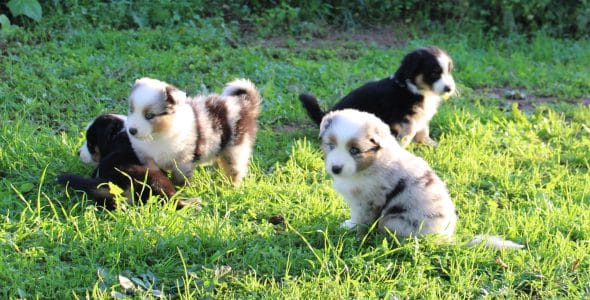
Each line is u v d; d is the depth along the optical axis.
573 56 4.63
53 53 3.94
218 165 3.12
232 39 4.38
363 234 2.79
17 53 3.90
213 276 2.65
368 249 2.74
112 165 2.94
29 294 2.56
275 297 2.58
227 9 4.68
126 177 2.90
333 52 4.35
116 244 2.71
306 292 2.61
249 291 2.61
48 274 2.60
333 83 3.93
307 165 3.26
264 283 2.64
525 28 5.00
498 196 3.13
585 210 3.02
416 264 2.71
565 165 3.39
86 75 3.75
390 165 2.73
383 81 3.50
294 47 4.41
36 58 3.85
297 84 3.90
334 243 2.79
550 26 5.00
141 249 2.70
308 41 4.54
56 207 2.89
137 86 2.95
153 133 2.94
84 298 2.56
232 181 3.10
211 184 3.08
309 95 3.52
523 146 3.48
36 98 3.50
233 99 3.14
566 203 3.08
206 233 2.77
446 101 3.88
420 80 3.42
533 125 3.67
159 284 2.62
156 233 2.74
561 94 4.09
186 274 2.61
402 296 2.62
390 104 3.44
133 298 2.57
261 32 4.52
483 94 4.03
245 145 3.12
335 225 2.85
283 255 2.75
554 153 3.45
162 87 2.95
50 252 2.70
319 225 2.85
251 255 2.71
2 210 2.85
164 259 2.70
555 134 3.62
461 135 3.55
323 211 2.94
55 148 3.18
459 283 2.66
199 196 3.00
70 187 2.93
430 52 3.44
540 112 3.77
